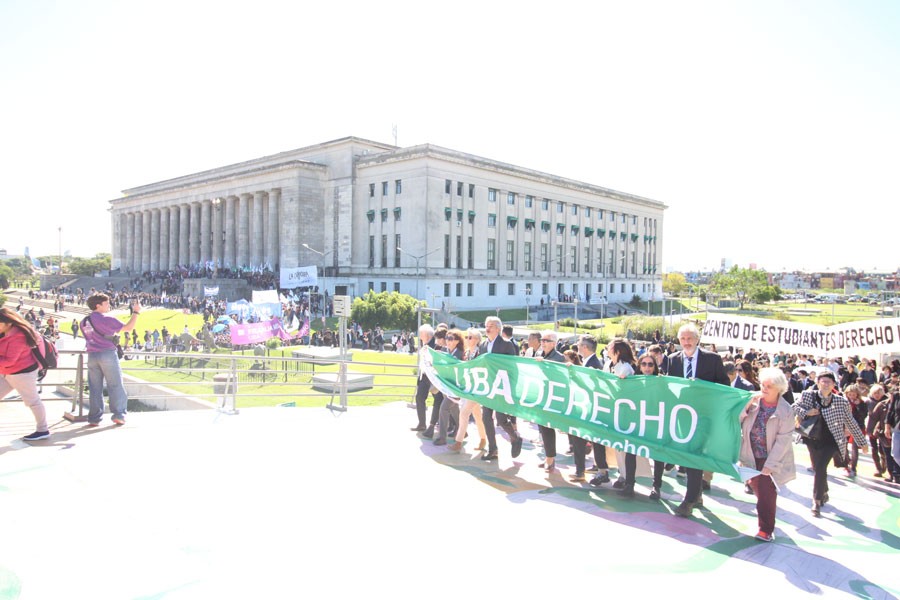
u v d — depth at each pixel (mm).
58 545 6613
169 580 6016
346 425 13211
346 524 7660
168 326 49906
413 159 70312
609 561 6891
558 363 9984
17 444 10062
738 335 19141
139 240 112000
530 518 8164
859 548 7629
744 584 6438
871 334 16406
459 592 6047
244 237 86438
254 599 5730
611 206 101250
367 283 74438
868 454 15195
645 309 96500
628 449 8969
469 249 75000
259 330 32438
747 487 9930
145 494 8227
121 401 11578
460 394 11211
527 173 82375
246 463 9875
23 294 91562
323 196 81000
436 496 8883
